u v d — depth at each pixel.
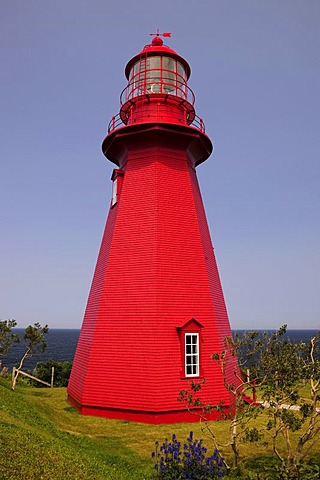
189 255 17.81
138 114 19.88
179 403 15.66
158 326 16.19
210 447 12.72
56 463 9.11
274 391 10.80
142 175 18.66
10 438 9.76
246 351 11.73
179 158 19.11
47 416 14.93
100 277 18.86
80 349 19.25
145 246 17.47
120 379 16.16
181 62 21.22
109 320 17.16
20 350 94.50
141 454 11.99
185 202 18.59
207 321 17.25
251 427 15.25
